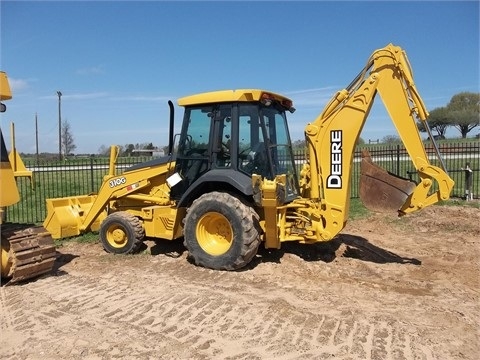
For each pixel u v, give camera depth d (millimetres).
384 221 10742
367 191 7297
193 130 7453
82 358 4082
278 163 7613
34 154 50188
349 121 6891
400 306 5352
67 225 8945
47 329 4707
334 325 4742
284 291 5867
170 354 4125
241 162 7051
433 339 4449
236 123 7043
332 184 6969
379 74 6809
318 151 7062
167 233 7625
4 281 6215
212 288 5996
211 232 7039
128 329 4680
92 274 6812
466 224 10109
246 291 5859
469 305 5441
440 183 6680
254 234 6672
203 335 4520
